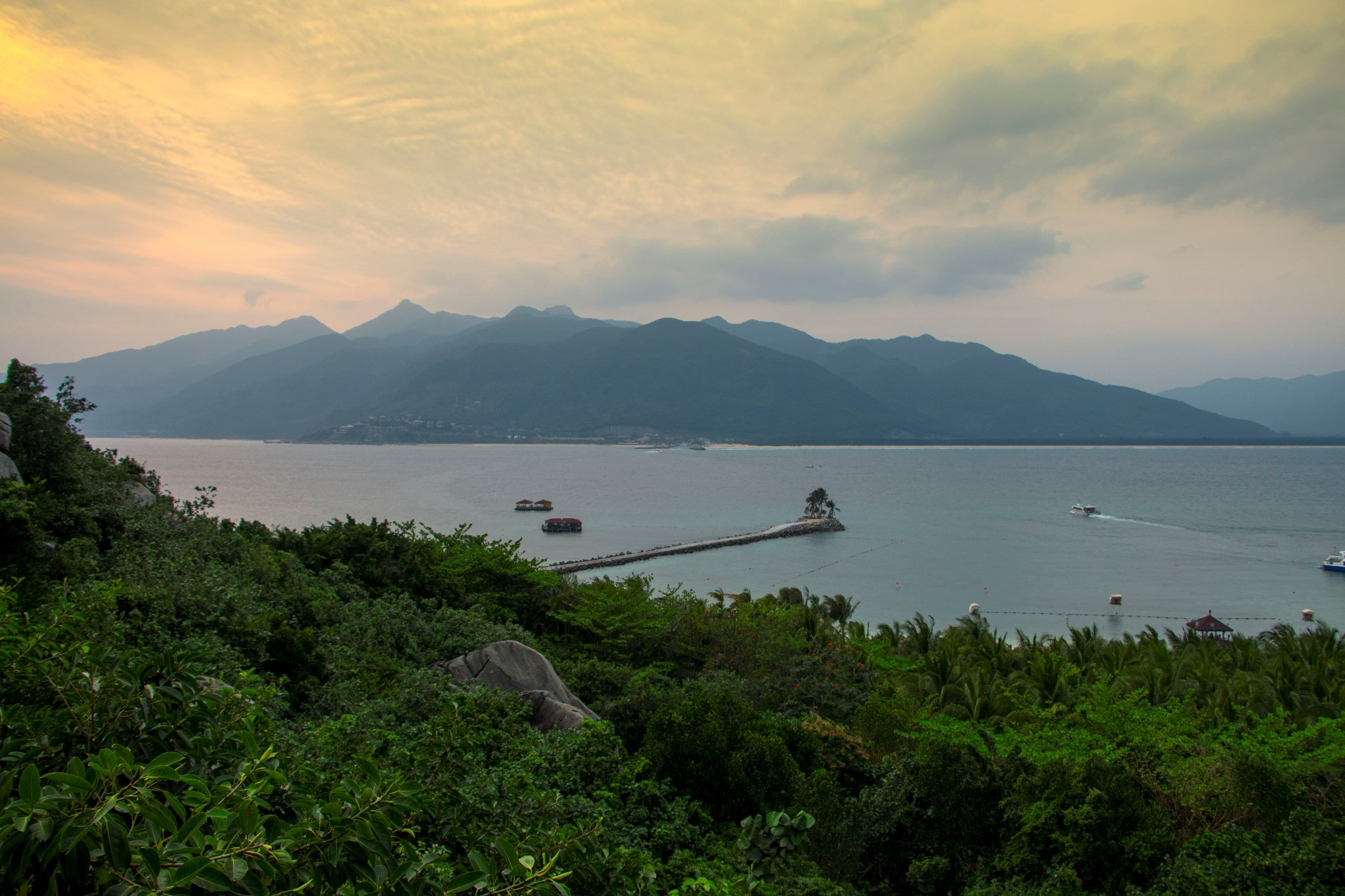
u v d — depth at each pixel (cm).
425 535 3098
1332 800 1159
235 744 542
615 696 2011
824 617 4003
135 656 562
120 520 1841
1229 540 14162
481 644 2038
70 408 2047
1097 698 1848
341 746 986
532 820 729
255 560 1989
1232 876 955
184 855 374
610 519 16612
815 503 16300
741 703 1420
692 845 1120
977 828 1219
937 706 2606
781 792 1262
